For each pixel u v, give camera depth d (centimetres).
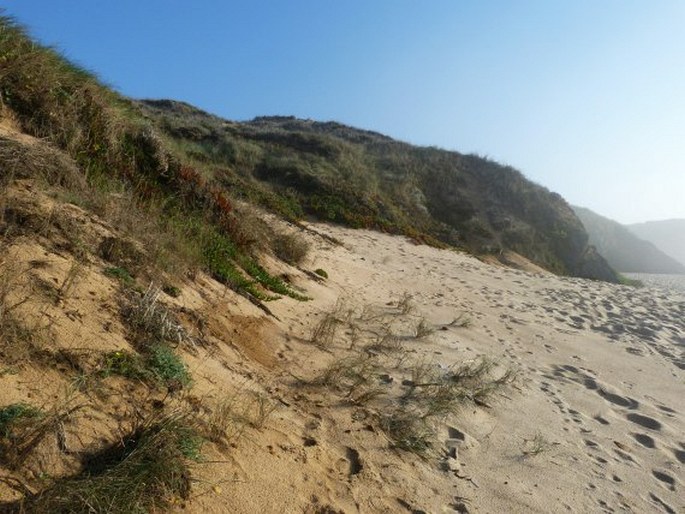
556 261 2484
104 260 414
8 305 281
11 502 200
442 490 340
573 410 532
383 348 582
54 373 270
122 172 633
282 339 513
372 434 381
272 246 873
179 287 465
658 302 1377
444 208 2450
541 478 386
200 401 320
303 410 385
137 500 223
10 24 607
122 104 754
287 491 284
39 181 444
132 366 310
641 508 375
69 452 234
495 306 1030
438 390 488
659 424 528
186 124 2286
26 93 566
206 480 261
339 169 2281
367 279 1036
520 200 2730
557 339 830
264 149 2267
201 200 730
